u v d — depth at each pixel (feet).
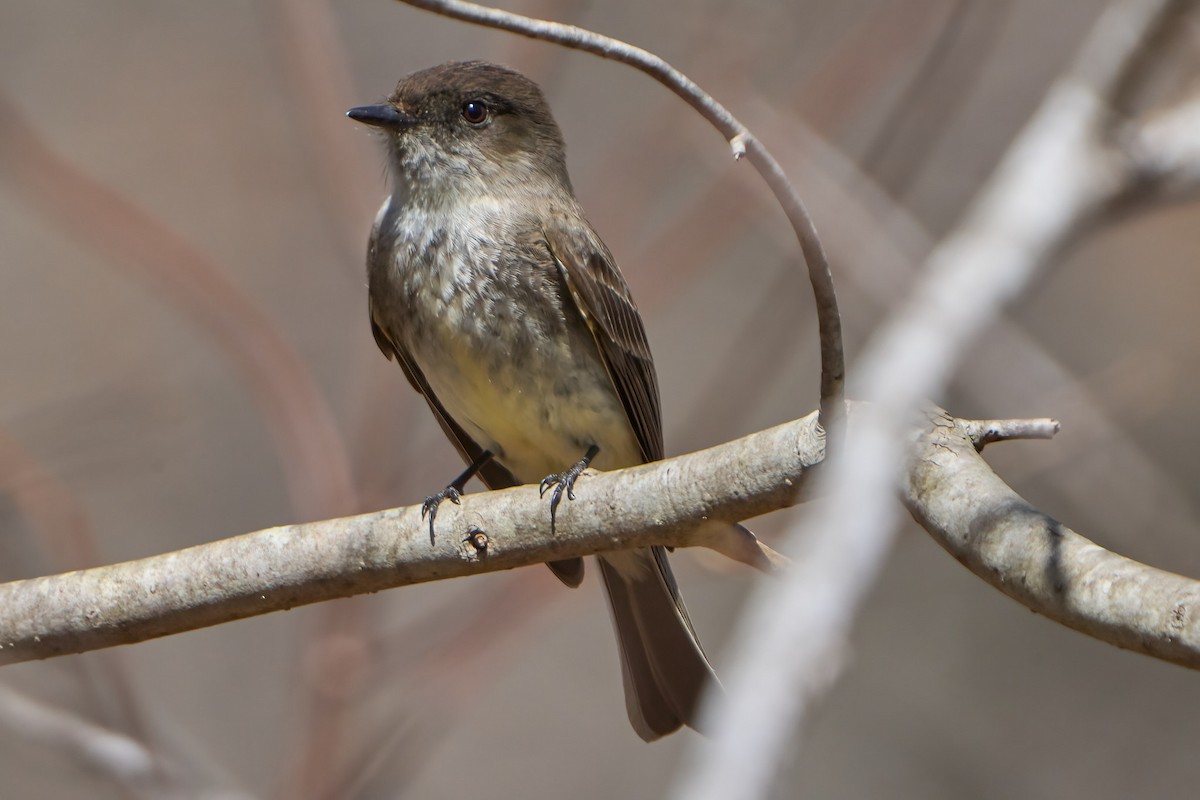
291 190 46.62
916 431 18.12
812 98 35.37
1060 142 24.17
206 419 45.34
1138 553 37.09
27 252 46.42
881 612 44.45
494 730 46.39
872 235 33.83
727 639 44.91
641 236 40.86
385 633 34.40
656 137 36.58
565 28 17.47
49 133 47.06
